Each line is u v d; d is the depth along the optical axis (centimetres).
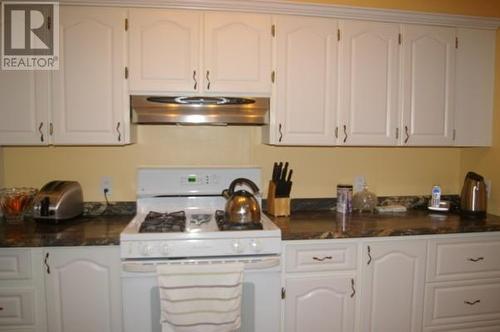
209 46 197
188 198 221
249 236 171
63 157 221
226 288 161
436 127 223
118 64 193
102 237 171
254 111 204
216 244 169
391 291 193
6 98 189
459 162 260
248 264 168
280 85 204
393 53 214
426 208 254
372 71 212
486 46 227
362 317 191
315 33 205
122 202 226
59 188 201
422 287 197
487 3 232
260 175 226
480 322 206
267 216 221
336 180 246
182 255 166
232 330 167
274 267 173
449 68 222
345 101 211
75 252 171
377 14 208
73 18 189
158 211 216
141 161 228
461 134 227
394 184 254
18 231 181
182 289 160
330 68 208
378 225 199
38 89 190
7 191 206
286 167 220
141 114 196
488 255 203
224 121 202
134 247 164
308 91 207
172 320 159
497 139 228
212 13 196
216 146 233
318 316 187
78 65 191
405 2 226
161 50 194
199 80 197
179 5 192
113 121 195
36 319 172
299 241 182
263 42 201
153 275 165
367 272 190
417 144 221
